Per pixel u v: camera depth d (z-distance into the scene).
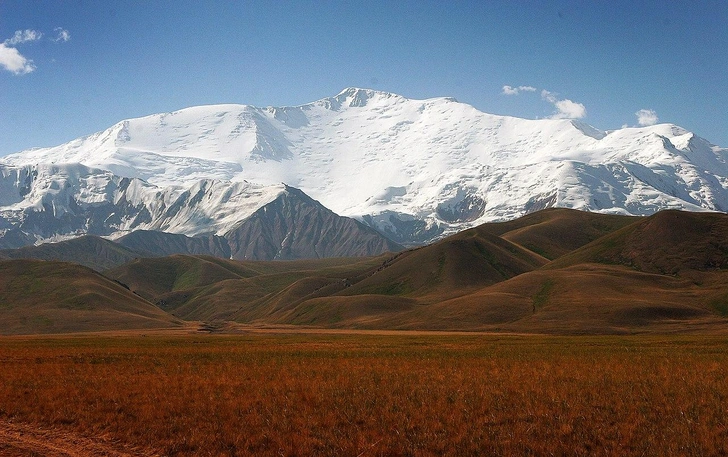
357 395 49.25
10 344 122.50
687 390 50.47
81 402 48.09
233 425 40.00
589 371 62.94
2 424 42.34
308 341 131.50
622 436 36.44
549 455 33.44
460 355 85.31
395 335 163.12
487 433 37.44
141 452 35.41
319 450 34.53
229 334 186.12
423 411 42.84
